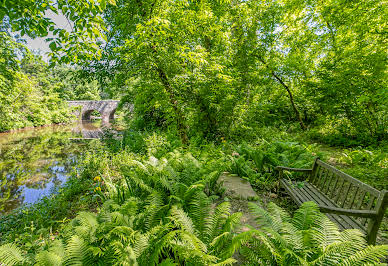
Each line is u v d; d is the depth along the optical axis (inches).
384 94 191.3
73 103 1508.4
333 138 340.5
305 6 382.3
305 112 494.9
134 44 211.8
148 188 129.1
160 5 233.1
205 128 313.7
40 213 158.9
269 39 369.7
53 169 340.5
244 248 72.6
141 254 68.2
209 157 217.3
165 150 263.7
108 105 1503.4
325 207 86.7
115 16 256.4
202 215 93.2
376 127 298.0
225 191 156.3
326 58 374.6
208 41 328.5
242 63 346.0
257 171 201.5
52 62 160.9
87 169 247.9
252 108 349.1
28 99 877.2
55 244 82.8
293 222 85.6
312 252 67.6
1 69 373.7
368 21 279.3
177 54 216.2
